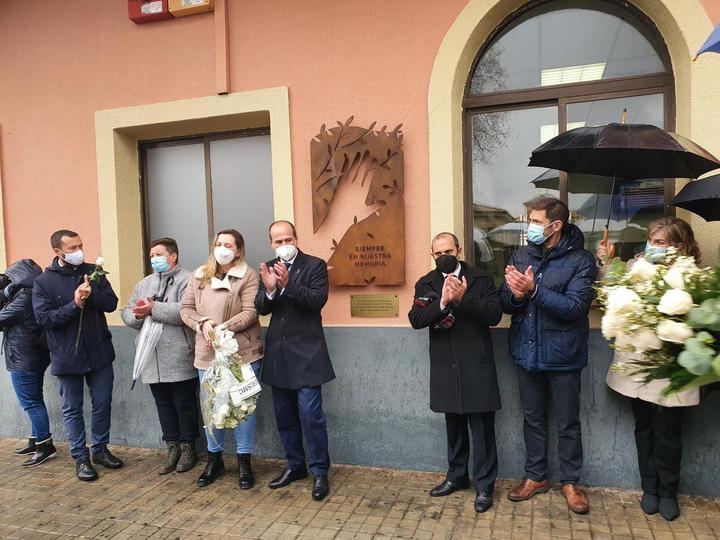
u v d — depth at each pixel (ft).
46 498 10.73
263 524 9.45
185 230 13.96
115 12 13.03
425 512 9.63
